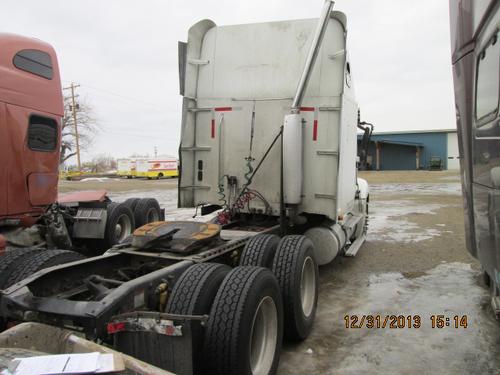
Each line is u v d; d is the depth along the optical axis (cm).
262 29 612
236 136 621
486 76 354
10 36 531
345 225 652
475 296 557
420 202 1748
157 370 208
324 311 512
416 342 424
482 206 375
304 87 554
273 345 349
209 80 637
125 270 423
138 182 4291
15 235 558
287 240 441
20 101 538
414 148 6194
